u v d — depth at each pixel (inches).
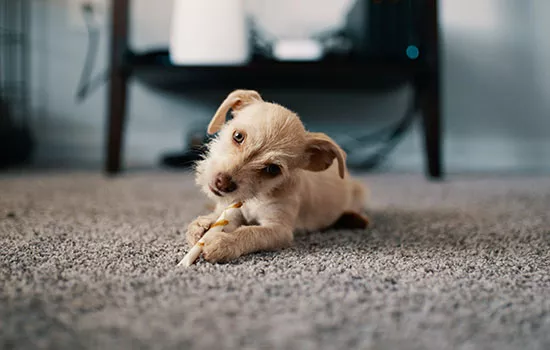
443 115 89.4
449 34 88.0
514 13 87.8
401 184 63.0
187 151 75.2
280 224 27.0
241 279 20.2
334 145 27.7
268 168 25.8
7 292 18.0
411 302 17.8
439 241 29.2
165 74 67.2
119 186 55.7
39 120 85.6
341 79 71.6
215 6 63.6
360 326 15.6
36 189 50.9
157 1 84.8
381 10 69.9
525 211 41.8
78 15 84.4
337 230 32.9
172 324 15.4
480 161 89.8
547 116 89.9
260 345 14.0
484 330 15.5
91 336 14.5
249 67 64.1
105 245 25.9
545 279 21.4
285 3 86.9
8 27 83.7
